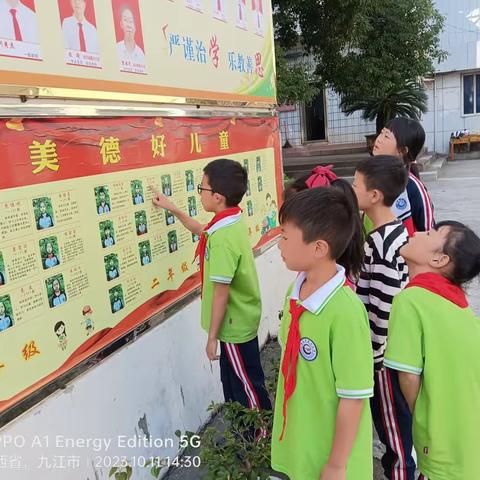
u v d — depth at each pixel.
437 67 15.10
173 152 2.29
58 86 1.64
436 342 1.46
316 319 1.35
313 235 1.29
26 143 1.52
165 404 2.23
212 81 2.65
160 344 2.20
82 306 1.75
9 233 1.47
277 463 1.53
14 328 1.49
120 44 1.93
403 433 1.95
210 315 2.19
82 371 1.76
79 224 1.73
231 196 2.06
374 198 1.97
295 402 1.43
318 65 10.91
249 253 2.16
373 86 10.90
